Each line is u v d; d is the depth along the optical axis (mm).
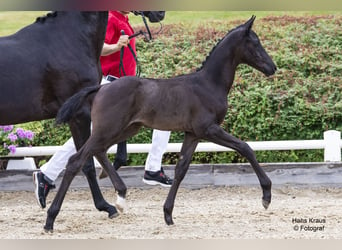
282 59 14203
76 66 9203
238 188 11531
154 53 14781
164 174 11164
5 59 8898
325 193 11172
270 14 16828
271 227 8805
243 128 12773
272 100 12859
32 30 9227
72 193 11391
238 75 13820
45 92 9125
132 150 11766
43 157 13000
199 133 8758
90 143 8500
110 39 10406
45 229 8492
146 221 9328
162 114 8664
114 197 11219
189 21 16719
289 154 12594
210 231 8594
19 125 12812
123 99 8484
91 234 8477
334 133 11789
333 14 16312
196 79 8859
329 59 14391
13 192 11508
